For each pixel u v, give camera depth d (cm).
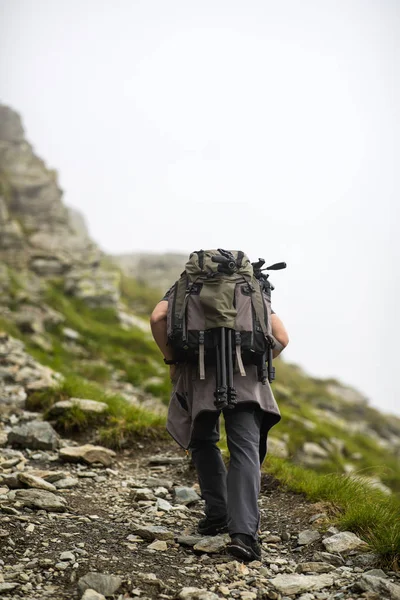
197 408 724
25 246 4356
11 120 5419
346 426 4403
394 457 3734
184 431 762
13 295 3431
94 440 1242
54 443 1180
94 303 4194
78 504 893
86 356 3089
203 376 710
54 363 2519
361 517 811
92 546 730
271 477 1032
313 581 665
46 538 739
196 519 874
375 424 4922
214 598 602
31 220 4875
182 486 1016
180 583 655
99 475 1059
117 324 4041
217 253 769
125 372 2967
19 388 1694
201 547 738
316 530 817
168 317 751
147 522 842
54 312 3509
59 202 5172
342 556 738
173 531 814
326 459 2691
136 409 1376
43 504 839
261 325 737
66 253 4616
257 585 659
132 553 723
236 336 719
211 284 740
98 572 659
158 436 1272
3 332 2627
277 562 729
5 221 4284
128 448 1230
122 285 5447
